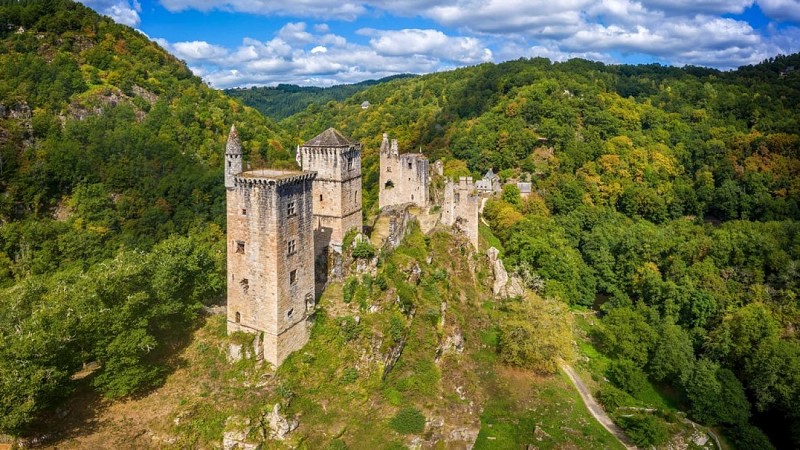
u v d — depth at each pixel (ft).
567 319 312.29
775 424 278.46
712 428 267.18
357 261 266.16
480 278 351.05
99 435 181.88
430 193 408.67
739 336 306.55
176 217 470.39
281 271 212.64
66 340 179.22
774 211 488.44
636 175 553.64
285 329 218.18
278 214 207.31
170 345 228.22
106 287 208.33
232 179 216.74
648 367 301.43
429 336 261.65
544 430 236.63
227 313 230.89
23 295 216.95
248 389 208.23
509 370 276.82
